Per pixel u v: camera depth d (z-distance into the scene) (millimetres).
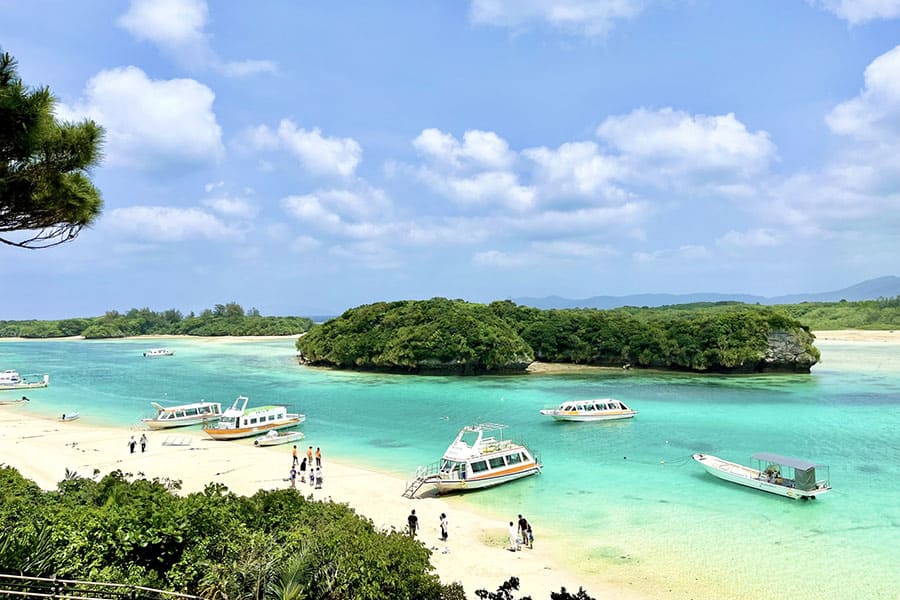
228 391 85812
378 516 32562
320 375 105562
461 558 26828
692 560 26609
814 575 25016
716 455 46281
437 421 61938
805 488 34750
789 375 98500
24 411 71750
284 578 14211
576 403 61750
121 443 51562
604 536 29625
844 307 189750
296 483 38719
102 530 15141
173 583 14422
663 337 110562
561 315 126750
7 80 12039
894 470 41344
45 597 12156
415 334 106000
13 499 17922
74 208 14172
